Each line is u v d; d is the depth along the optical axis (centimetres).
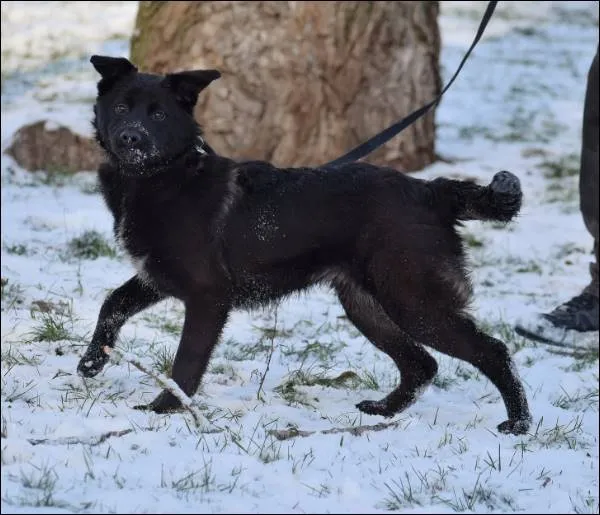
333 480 506
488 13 753
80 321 810
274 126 1390
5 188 1302
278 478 499
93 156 1415
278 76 1379
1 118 1578
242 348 800
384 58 1417
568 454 588
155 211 619
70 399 607
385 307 640
